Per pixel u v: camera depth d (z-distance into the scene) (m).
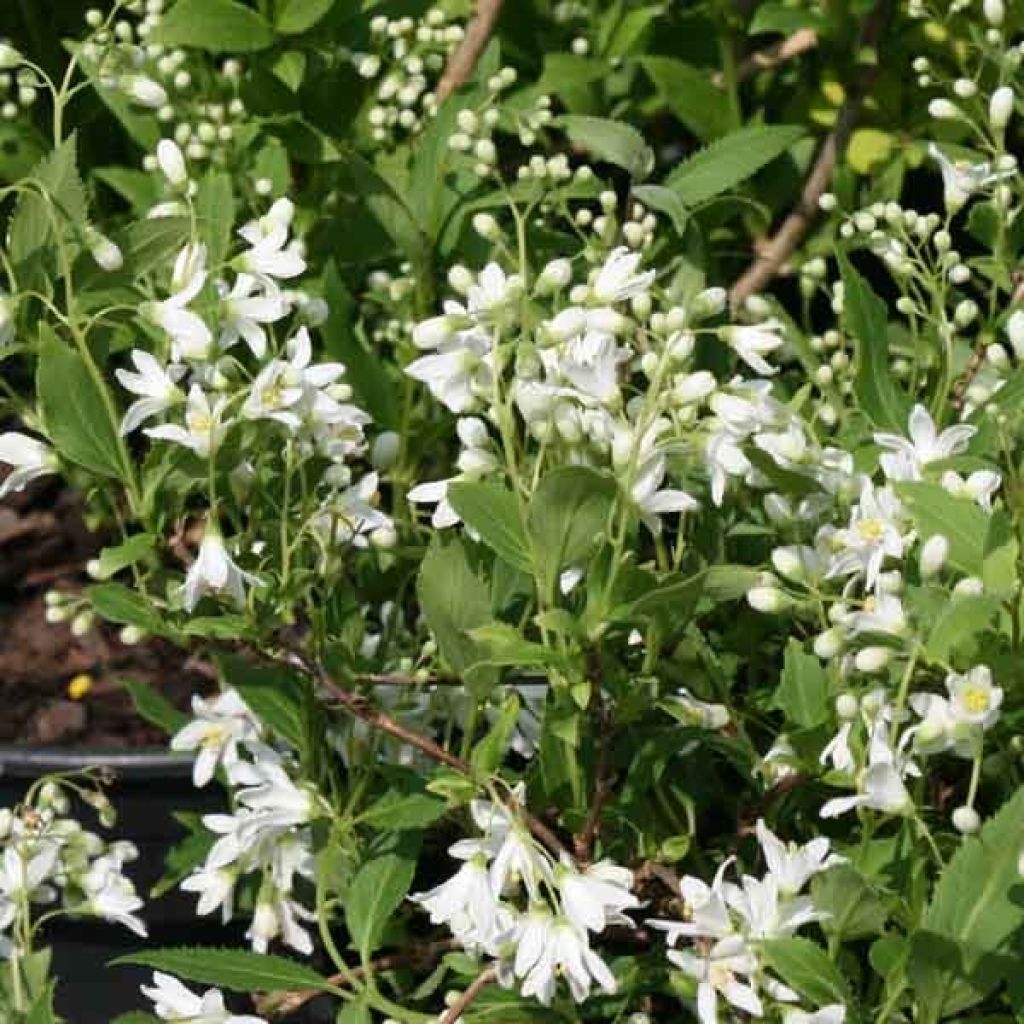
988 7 0.92
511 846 0.77
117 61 0.94
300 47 0.98
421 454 0.95
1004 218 0.89
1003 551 0.77
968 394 0.88
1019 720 0.80
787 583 0.83
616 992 0.82
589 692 0.78
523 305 0.79
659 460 0.78
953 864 0.76
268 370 0.79
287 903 0.84
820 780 0.81
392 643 0.88
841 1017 0.75
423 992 0.84
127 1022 0.80
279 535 0.83
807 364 0.91
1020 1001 0.76
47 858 0.84
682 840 0.82
